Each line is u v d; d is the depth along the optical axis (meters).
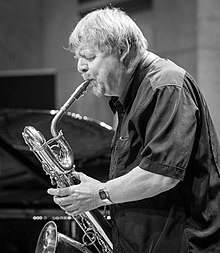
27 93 10.04
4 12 13.24
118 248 4.13
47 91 10.02
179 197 3.93
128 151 3.99
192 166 3.93
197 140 3.90
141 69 4.00
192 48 10.62
